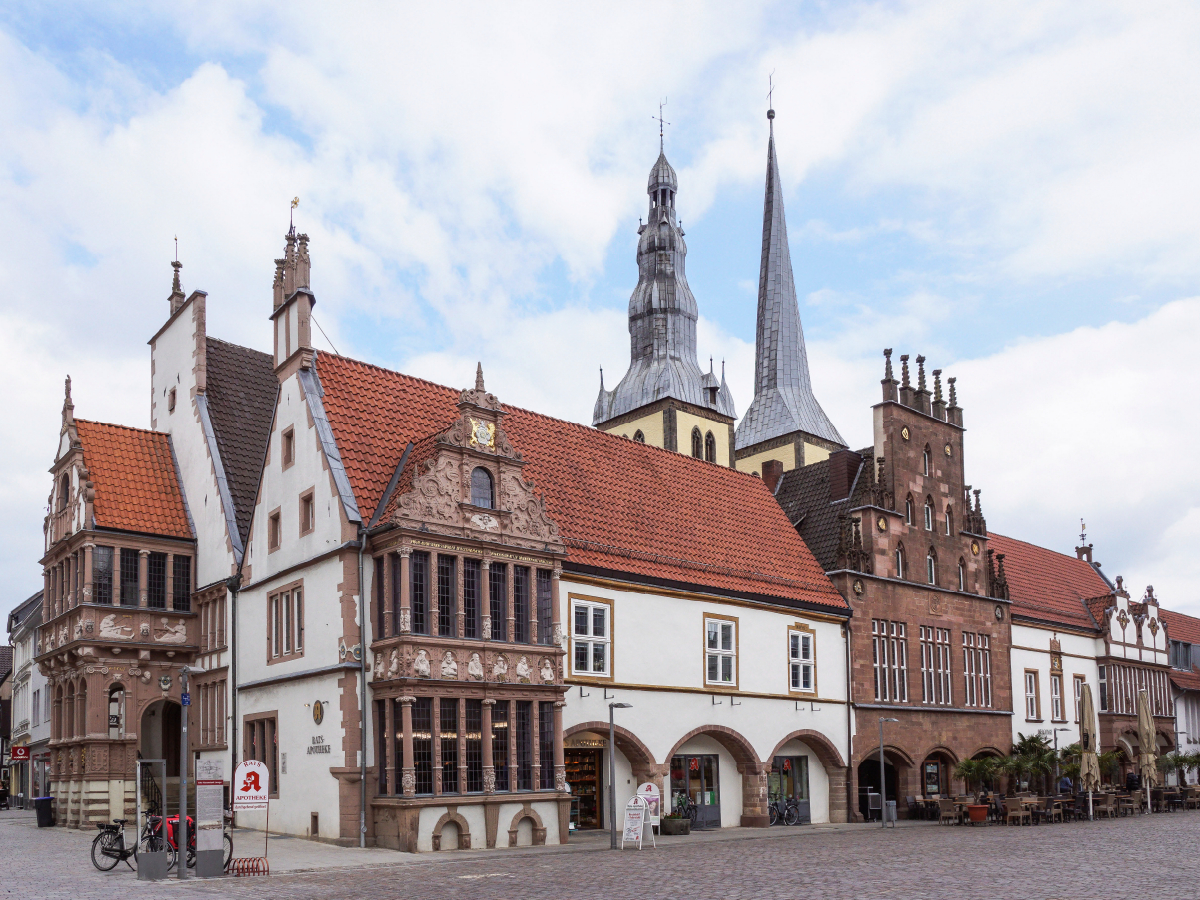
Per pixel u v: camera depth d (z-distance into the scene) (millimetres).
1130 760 68312
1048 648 62781
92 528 41312
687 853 29906
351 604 32125
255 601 38000
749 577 44969
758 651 43969
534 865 26328
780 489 58156
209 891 21172
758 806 42719
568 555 37500
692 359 100375
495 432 34250
